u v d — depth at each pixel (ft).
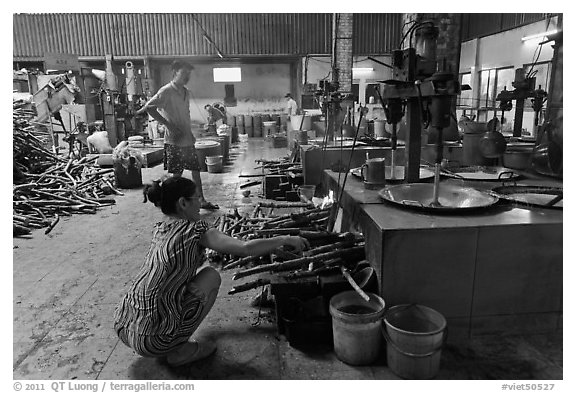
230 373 6.50
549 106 11.05
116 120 29.99
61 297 8.99
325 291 7.26
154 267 6.15
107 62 32.68
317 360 6.78
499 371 6.42
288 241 6.76
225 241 6.45
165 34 45.03
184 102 14.78
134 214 15.40
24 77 32.81
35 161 19.76
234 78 49.44
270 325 7.83
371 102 32.45
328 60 45.91
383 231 6.76
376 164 9.98
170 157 15.01
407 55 8.85
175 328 6.23
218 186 19.86
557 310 7.25
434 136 16.03
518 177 10.59
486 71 38.29
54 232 13.42
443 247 6.88
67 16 44.60
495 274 7.05
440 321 6.49
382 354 6.87
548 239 6.96
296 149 20.86
